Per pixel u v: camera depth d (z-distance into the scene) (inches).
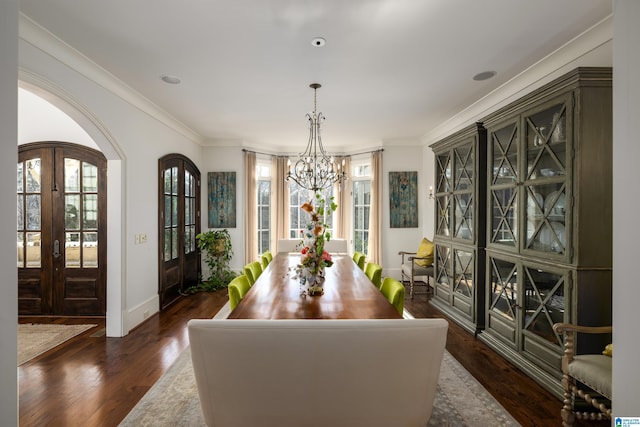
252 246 245.0
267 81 133.3
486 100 154.7
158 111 170.1
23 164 163.5
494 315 130.5
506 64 119.2
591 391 91.7
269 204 264.4
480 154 141.7
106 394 96.7
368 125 206.1
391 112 177.6
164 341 135.6
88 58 112.3
